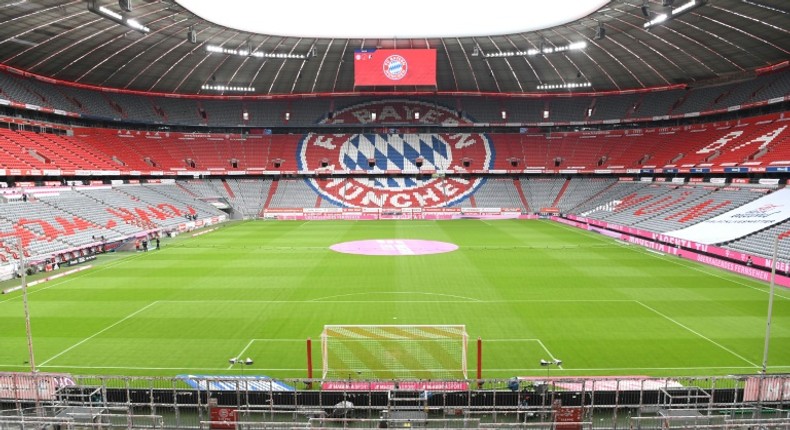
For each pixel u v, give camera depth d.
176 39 49.09
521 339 20.72
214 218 62.34
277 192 70.88
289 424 12.67
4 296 27.41
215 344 20.23
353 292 28.06
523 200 69.62
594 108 73.81
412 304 25.75
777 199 42.28
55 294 27.80
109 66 55.66
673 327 22.14
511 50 56.41
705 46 48.47
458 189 71.50
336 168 72.50
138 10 38.97
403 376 17.25
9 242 34.41
